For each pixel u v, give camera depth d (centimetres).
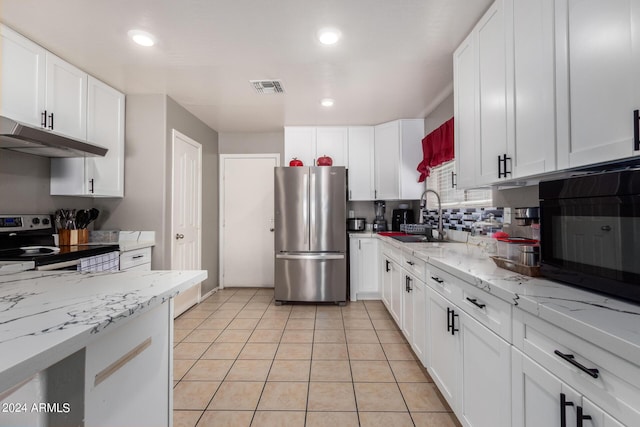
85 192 254
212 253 421
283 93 298
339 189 359
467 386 138
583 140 105
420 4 170
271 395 185
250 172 444
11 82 193
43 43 209
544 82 124
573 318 76
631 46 88
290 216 360
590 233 98
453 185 296
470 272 134
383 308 349
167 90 290
